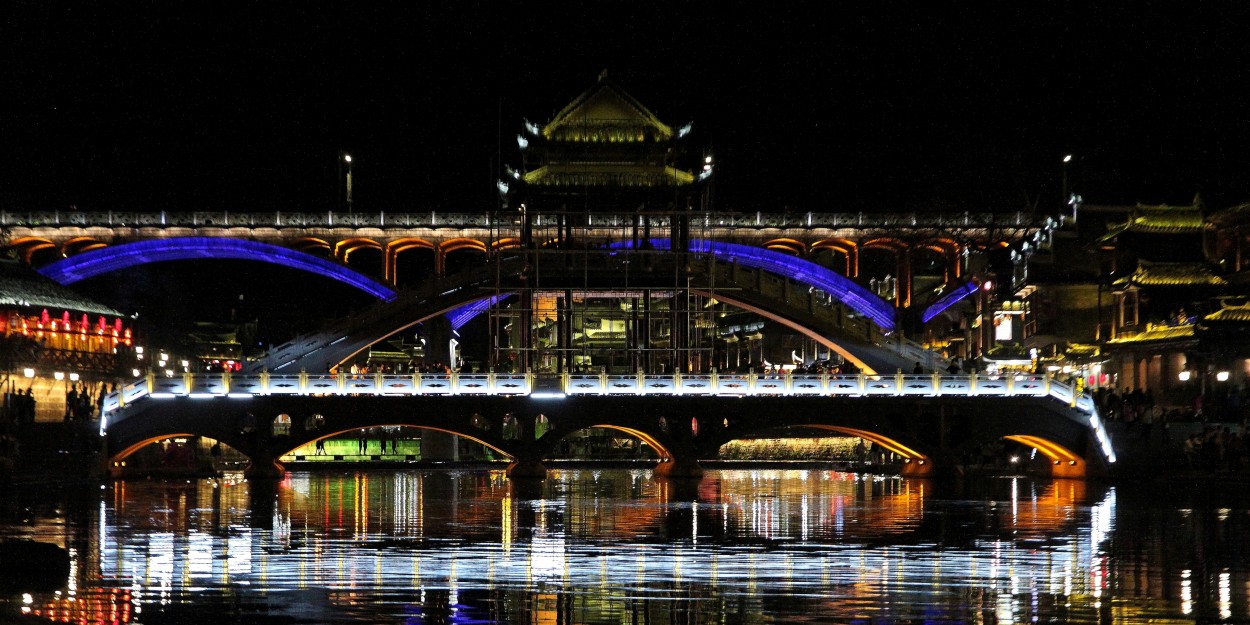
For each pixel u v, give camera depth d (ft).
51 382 279.90
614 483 253.24
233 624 95.20
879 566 123.95
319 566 123.13
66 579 114.21
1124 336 312.09
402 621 96.94
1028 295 366.22
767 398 253.65
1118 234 343.46
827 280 455.63
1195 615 99.09
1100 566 123.54
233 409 249.55
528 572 119.24
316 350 325.83
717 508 187.52
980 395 250.57
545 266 315.58
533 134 452.35
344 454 382.22
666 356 338.54
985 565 123.85
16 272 298.76
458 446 395.96
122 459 259.19
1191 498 199.21
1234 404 243.81
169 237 460.14
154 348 376.48
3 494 202.80
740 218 453.99
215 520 165.48
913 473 264.52
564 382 254.47
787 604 103.04
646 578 116.26
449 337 425.28
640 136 452.76
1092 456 245.45
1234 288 312.29
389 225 458.91
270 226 459.32
